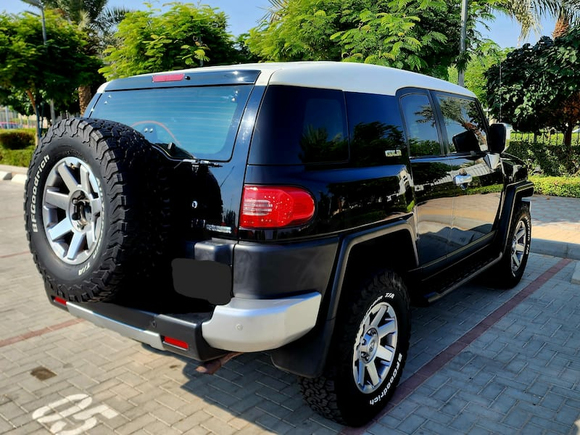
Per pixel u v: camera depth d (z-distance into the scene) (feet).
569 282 17.79
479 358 12.12
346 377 8.75
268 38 28.12
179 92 8.96
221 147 8.03
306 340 8.32
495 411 9.91
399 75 11.16
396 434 9.18
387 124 9.98
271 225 7.47
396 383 10.06
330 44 27.14
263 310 7.37
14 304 15.83
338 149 8.68
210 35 29.17
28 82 45.93
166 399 10.37
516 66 36.52
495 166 14.56
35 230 8.73
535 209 30.07
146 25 27.99
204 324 7.56
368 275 9.12
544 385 10.90
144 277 7.96
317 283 8.05
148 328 8.14
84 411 9.93
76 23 82.33
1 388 10.76
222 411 9.95
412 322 14.25
